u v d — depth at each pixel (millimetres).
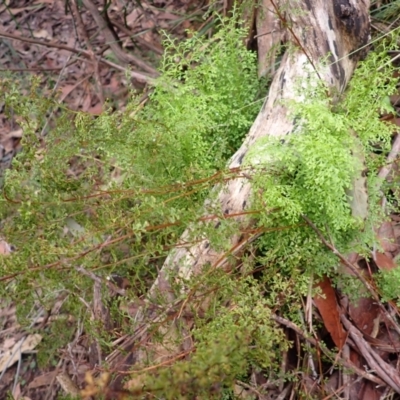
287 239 1515
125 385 1164
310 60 1541
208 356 1038
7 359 2176
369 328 1613
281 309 1575
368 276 1661
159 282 1539
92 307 1541
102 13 2600
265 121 1639
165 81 1722
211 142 1739
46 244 1319
